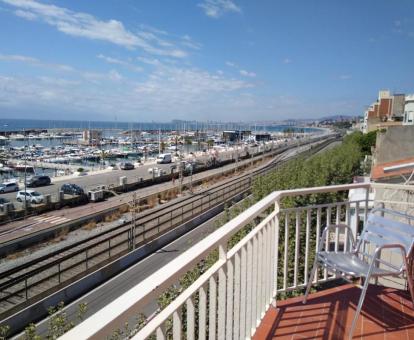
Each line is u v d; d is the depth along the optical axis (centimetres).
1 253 2653
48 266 1858
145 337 142
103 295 1941
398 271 310
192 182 5397
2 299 1653
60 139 14375
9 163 7262
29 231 3019
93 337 107
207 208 3644
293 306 357
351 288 397
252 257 280
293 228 729
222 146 12312
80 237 3038
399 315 343
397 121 5494
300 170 1825
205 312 197
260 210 275
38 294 1762
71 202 3991
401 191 532
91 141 12169
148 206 4025
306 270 395
